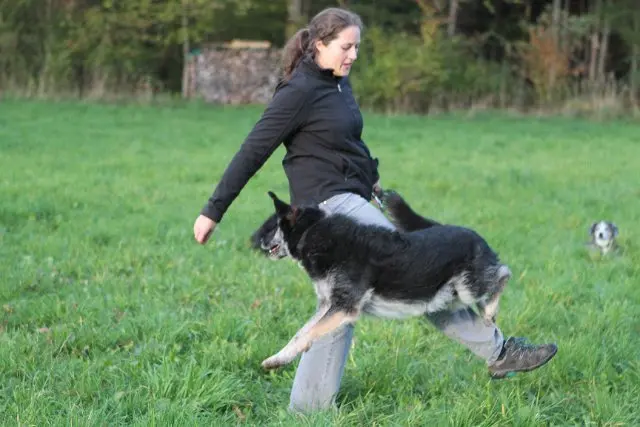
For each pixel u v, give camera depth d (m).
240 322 6.73
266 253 4.90
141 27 36.16
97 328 6.65
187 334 6.46
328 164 4.79
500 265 4.85
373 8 39.56
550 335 6.77
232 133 24.81
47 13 36.72
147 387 5.29
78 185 14.51
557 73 35.97
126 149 20.20
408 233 4.78
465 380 5.70
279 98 4.71
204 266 9.05
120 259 9.23
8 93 33.50
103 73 35.38
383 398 5.37
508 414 4.97
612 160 20.61
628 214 13.20
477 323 5.12
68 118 27.12
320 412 4.79
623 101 35.06
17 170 16.03
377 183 5.26
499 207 13.40
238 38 39.16
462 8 39.81
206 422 4.85
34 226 10.89
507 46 37.41
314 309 7.48
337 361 4.86
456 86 35.44
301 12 38.34
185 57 36.69
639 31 36.62
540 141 24.86
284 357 4.59
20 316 6.97
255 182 16.03
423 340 6.53
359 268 4.62
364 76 35.03
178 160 18.50
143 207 12.70
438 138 24.88
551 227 11.88
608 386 5.58
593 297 8.04
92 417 4.83
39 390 5.27
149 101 34.53
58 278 8.33
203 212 4.84
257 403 5.36
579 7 40.84
